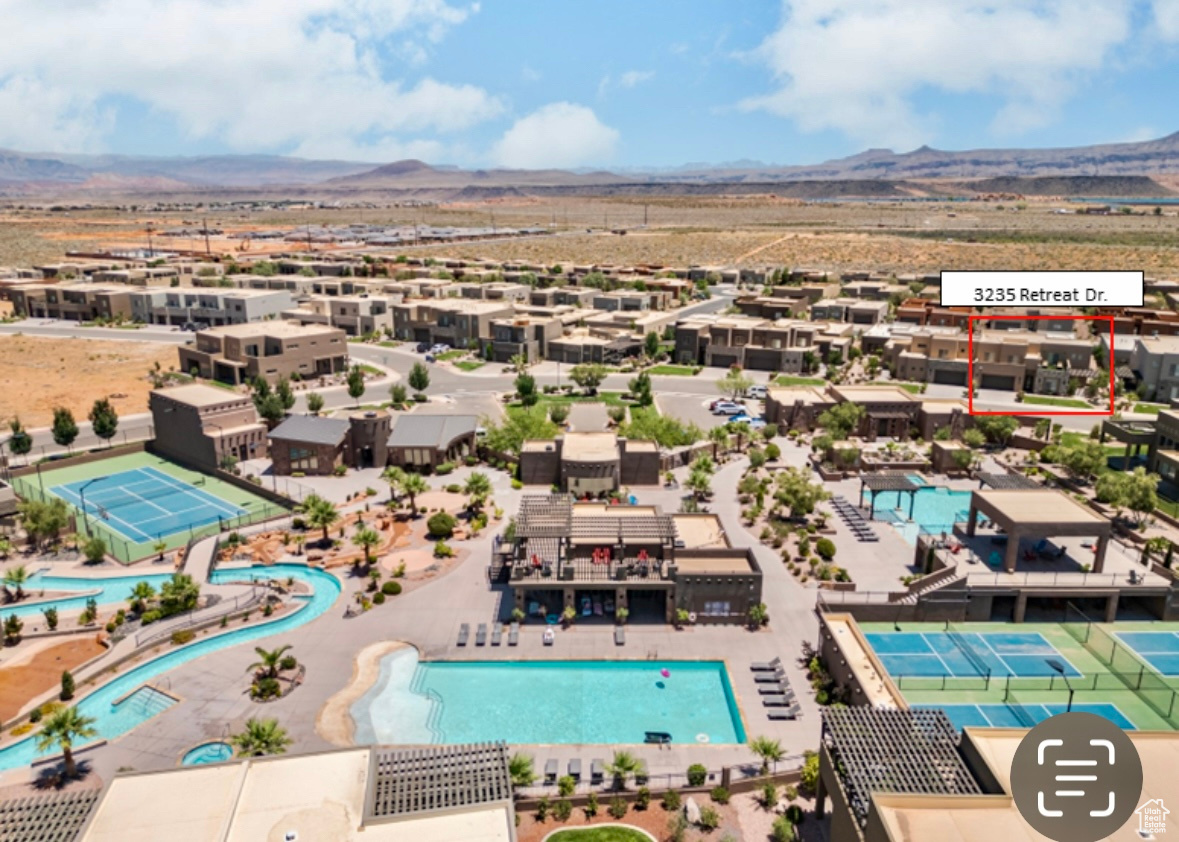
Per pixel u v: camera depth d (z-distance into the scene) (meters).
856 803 35.94
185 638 58.53
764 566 70.81
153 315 187.62
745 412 119.44
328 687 53.78
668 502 85.06
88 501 86.62
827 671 55.00
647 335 157.62
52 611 60.12
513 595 65.75
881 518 81.19
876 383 131.38
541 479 90.50
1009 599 62.81
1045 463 96.69
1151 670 54.53
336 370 145.38
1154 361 122.88
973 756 37.12
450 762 37.94
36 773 45.19
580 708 52.06
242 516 81.00
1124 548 71.12
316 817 34.00
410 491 81.69
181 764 46.09
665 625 61.59
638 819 42.38
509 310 170.88
